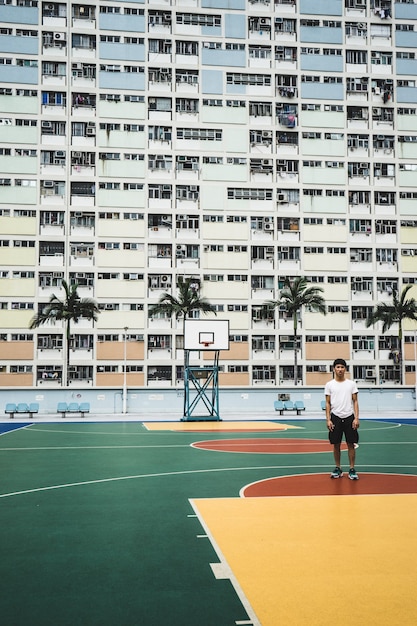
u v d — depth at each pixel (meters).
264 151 54.25
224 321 30.86
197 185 53.09
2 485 9.88
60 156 51.69
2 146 51.16
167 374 51.22
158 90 53.44
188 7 54.50
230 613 4.23
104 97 52.69
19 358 49.75
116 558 5.57
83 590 4.71
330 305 53.59
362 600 4.45
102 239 51.47
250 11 55.41
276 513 7.46
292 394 38.00
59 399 35.88
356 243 54.47
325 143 55.06
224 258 52.78
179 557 5.58
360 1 56.84
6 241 50.56
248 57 54.97
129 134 52.66
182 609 4.31
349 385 10.12
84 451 15.42
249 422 28.41
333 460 13.13
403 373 53.50
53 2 52.75
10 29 52.06
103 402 36.38
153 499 8.54
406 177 55.69
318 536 6.30
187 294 44.00
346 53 56.34
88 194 51.75
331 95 55.62
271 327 52.69
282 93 54.59
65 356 50.06
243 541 6.14
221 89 54.25
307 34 55.97
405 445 16.75
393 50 56.84
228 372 51.88
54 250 51.03
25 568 5.27
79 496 8.82
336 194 54.81
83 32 52.91
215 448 16.08
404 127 56.16
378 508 7.69
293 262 53.56
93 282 51.09
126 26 53.59
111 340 50.91
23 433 21.78
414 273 54.84
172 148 53.09
